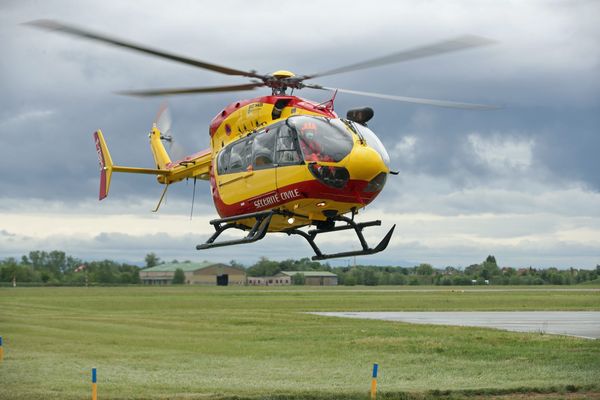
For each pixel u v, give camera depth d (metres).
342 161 26.83
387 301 88.19
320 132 27.14
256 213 28.83
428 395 24.78
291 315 59.47
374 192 27.92
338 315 61.78
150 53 25.80
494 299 94.25
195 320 54.22
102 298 97.19
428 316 60.47
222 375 29.47
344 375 29.50
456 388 26.11
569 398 24.62
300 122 27.42
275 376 29.25
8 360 33.31
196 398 24.27
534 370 30.25
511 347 37.16
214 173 31.52
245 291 136.25
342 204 27.77
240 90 30.36
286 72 30.19
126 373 29.92
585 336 42.59
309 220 29.00
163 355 35.12
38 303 81.75
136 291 136.88
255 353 35.81
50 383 27.53
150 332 45.28
